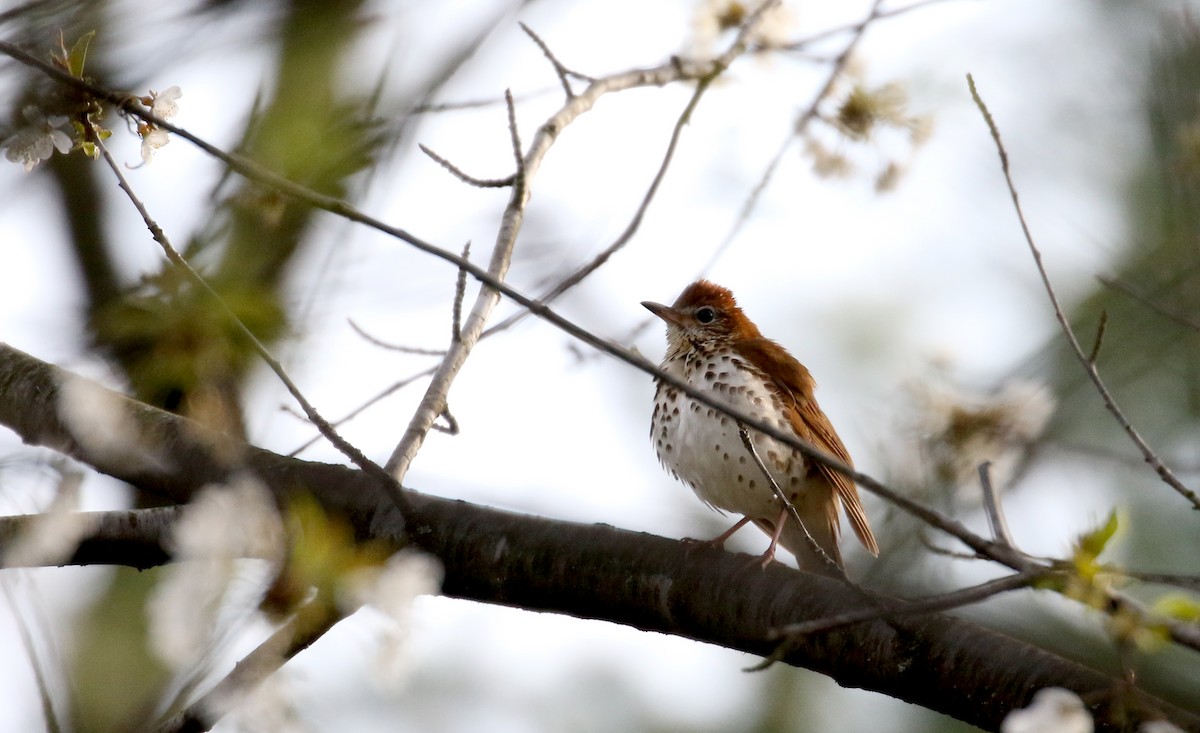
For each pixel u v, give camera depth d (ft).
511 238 33.24
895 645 27.73
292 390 26.45
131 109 24.20
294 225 34.35
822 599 28.86
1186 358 47.50
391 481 27.45
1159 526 46.98
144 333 26.78
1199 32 43.27
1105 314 25.68
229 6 37.50
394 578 19.49
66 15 34.91
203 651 18.97
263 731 20.17
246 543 19.07
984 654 26.91
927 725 51.42
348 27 39.91
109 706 38.34
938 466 36.27
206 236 33.55
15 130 26.08
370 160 35.70
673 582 29.81
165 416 28.84
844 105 39.37
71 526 23.61
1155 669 38.09
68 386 25.09
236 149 34.65
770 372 42.96
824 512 42.65
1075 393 44.65
